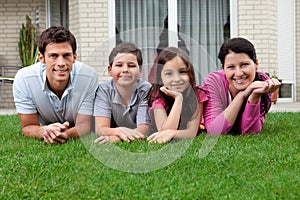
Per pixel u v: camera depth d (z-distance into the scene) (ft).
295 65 34.88
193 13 30.68
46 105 12.50
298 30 34.88
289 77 34.71
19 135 13.46
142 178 7.86
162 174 8.09
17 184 7.56
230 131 13.21
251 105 12.51
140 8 30.45
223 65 12.62
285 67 34.40
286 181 7.41
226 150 10.18
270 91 12.26
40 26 32.96
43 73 12.19
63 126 11.50
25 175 8.11
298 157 9.40
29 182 7.64
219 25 30.78
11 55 33.37
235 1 30.14
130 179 7.73
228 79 12.42
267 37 30.25
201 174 8.02
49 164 8.96
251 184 7.29
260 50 30.22
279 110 25.00
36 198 6.82
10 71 33.19
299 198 6.61
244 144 11.13
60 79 11.73
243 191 6.97
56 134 11.35
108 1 29.78
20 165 8.88
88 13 29.76
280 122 16.21
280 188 7.01
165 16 30.50
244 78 12.37
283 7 33.96
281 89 34.53
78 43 29.91
